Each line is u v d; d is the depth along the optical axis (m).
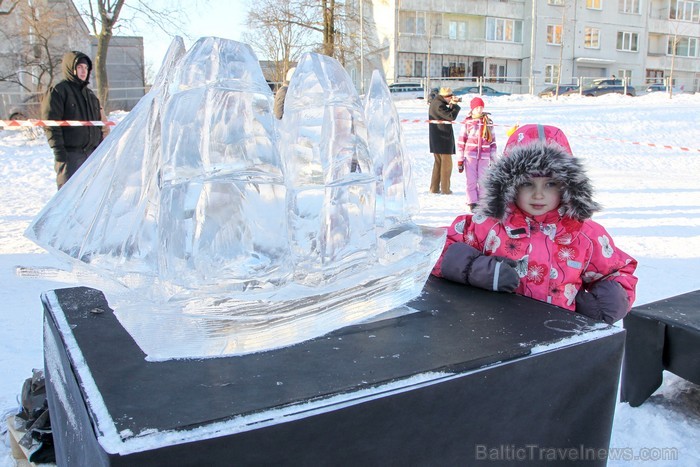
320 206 1.36
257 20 22.78
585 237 1.94
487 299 1.66
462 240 2.08
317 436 1.02
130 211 1.32
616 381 1.43
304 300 1.32
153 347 1.24
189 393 1.06
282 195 1.26
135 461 0.88
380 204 1.62
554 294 1.91
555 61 40.91
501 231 1.99
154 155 1.29
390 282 1.53
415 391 1.10
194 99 1.21
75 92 5.20
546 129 2.12
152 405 1.01
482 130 6.81
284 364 1.19
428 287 1.78
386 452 1.10
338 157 1.38
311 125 1.36
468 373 1.17
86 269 1.36
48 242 1.42
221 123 1.20
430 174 10.55
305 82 1.38
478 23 39.56
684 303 2.50
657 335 2.31
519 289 1.94
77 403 1.13
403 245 1.66
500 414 1.24
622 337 1.40
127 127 1.39
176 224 1.17
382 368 1.16
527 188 1.92
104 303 1.62
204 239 1.17
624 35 42.72
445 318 1.48
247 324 1.25
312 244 1.35
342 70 1.47
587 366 1.36
